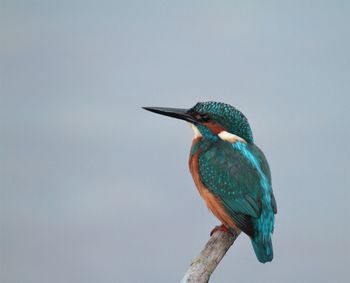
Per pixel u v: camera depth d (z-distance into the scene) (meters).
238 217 10.84
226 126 11.80
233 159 11.22
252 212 10.70
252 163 11.12
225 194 11.05
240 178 10.95
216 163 11.27
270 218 10.66
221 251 9.34
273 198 10.92
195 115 12.12
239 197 10.88
